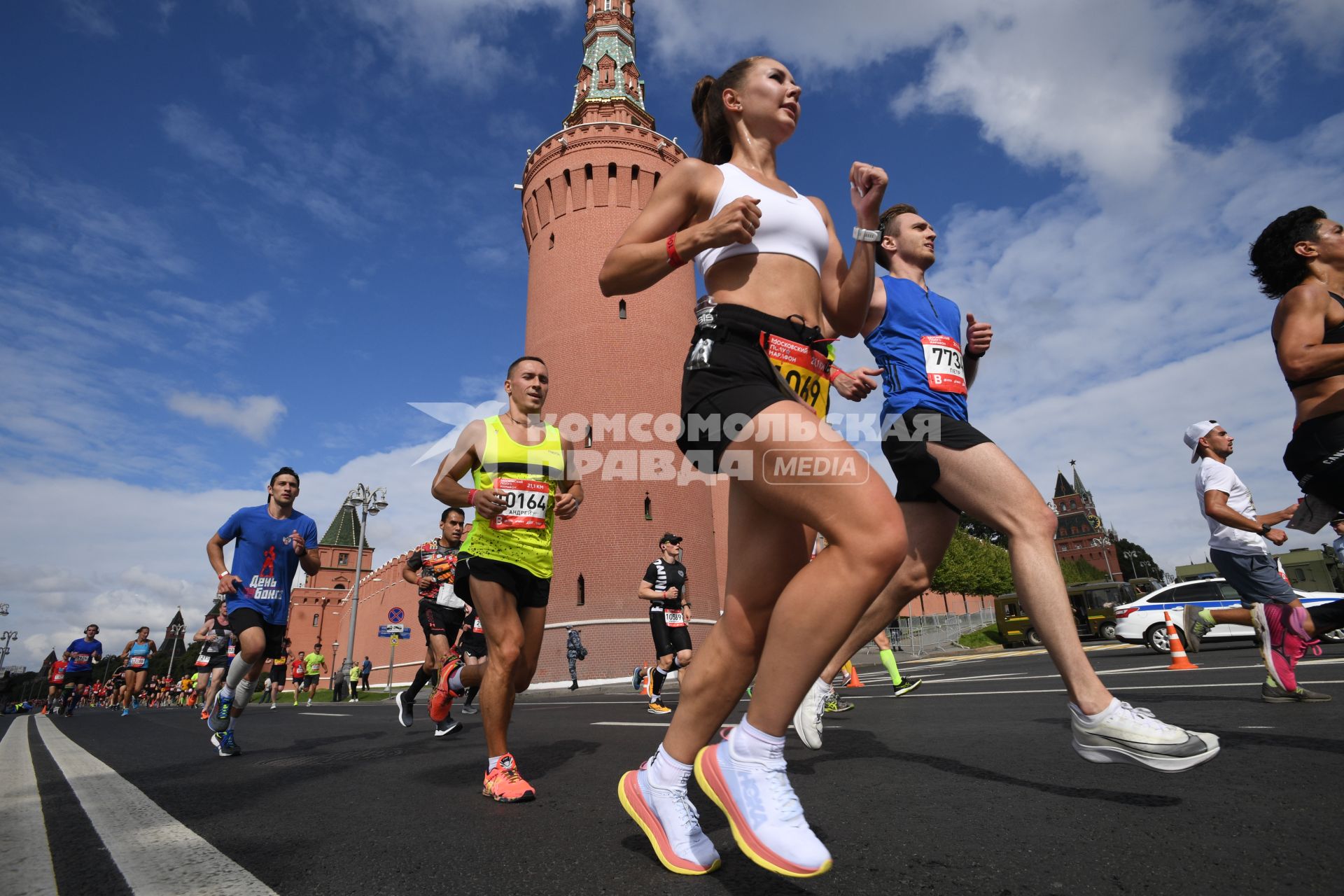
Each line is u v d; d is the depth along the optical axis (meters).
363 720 8.19
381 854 1.88
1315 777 2.12
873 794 2.33
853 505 1.32
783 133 1.97
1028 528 2.33
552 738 4.72
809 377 1.59
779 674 1.41
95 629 16.41
